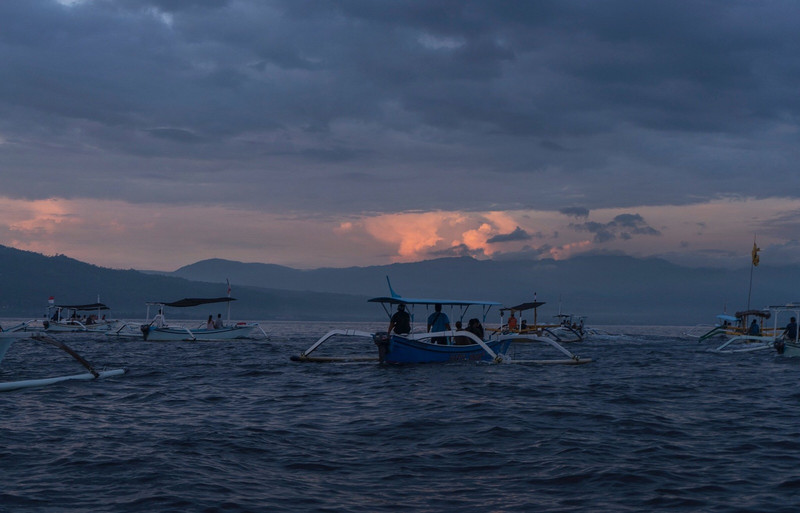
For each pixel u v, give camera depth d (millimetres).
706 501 8477
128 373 23953
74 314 70875
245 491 8703
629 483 9273
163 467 9789
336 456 10844
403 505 8203
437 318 27859
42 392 18234
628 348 45562
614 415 14977
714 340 60438
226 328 53219
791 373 27047
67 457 10422
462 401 16922
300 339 59719
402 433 12742
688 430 13391
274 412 15289
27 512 7727
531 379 22562
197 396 18016
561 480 9414
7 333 20250
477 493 8758
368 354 37188
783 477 9695
